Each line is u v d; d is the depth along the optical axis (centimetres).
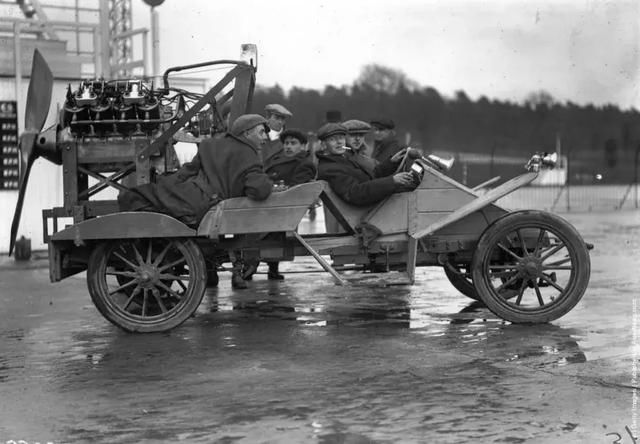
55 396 431
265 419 385
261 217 585
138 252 595
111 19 1308
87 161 644
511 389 428
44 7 1249
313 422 379
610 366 473
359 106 3831
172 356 518
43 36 1231
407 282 601
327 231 698
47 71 655
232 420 384
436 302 727
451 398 414
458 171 2891
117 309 589
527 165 606
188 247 587
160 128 649
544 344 534
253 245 614
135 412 400
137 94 630
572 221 1744
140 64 1200
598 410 390
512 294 643
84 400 423
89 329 616
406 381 448
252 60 686
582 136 4150
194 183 591
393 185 598
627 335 561
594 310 662
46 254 1128
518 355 504
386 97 3969
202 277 590
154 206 590
